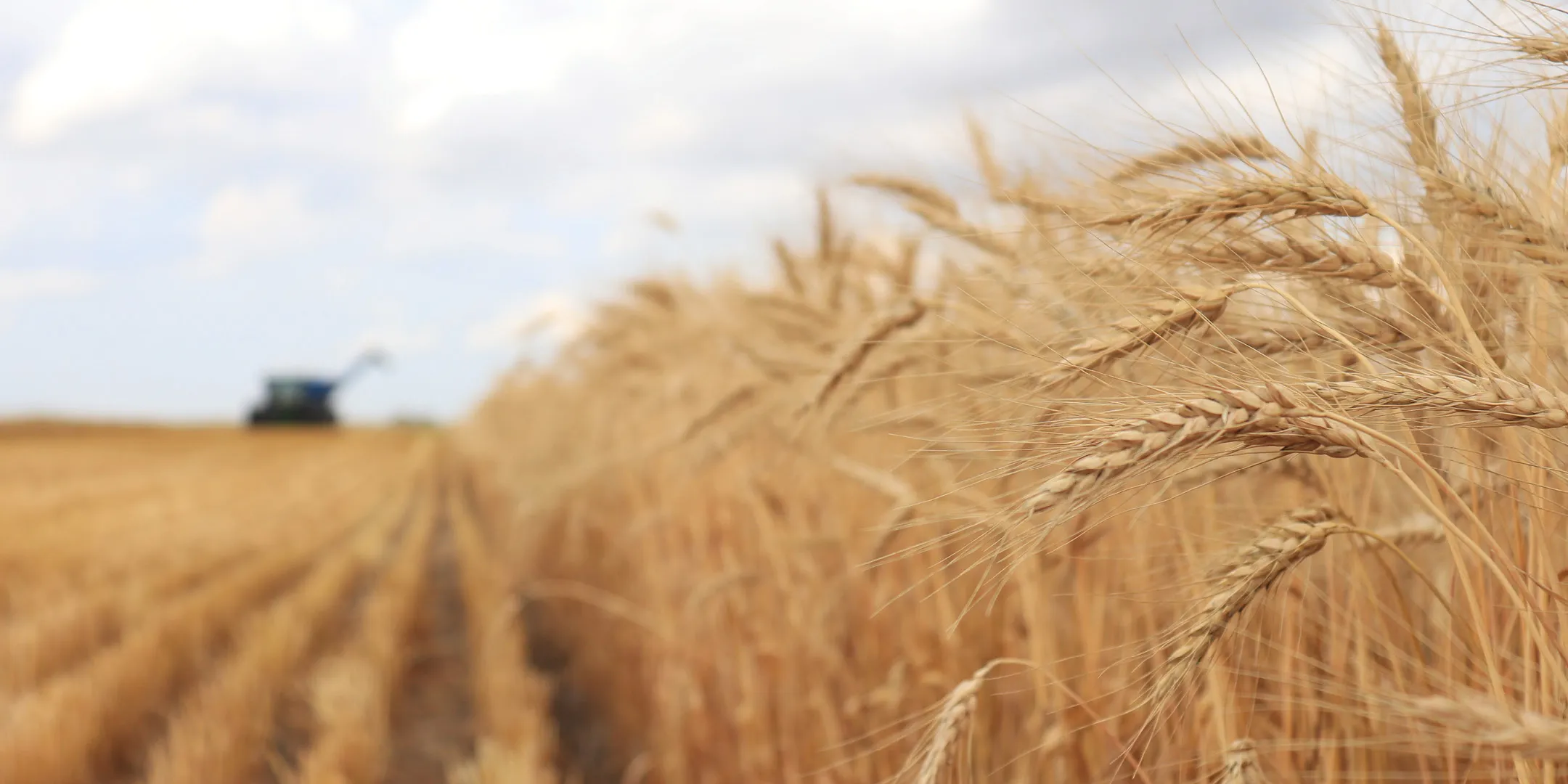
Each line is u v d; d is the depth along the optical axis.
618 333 2.98
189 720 2.78
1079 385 0.83
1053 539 1.01
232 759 2.56
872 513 1.46
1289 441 0.71
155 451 20.11
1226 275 0.80
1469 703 0.66
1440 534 0.83
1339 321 0.80
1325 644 0.92
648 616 2.40
